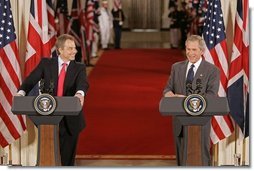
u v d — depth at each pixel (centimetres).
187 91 664
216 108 593
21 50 791
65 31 1364
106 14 2278
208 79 664
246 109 786
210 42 780
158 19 2895
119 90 1396
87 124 1052
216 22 777
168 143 934
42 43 777
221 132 787
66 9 1353
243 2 767
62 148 682
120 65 1842
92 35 1852
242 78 776
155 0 2886
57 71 671
